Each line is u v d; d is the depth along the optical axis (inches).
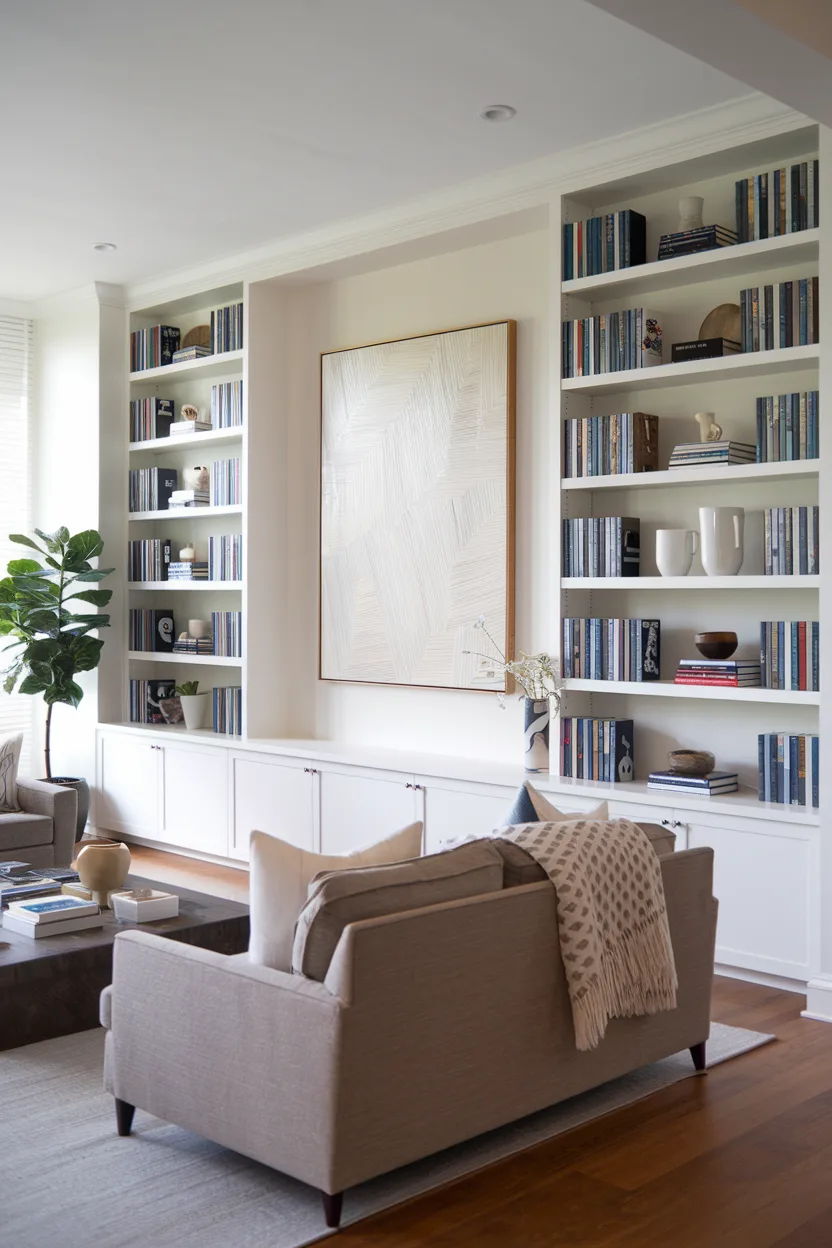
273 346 254.2
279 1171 113.2
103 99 170.6
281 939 109.7
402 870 110.2
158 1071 116.3
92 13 144.9
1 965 145.0
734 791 179.9
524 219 204.4
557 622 195.3
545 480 209.3
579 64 158.6
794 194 167.0
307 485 253.3
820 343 158.6
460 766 209.8
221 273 254.5
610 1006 120.3
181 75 162.7
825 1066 141.4
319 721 251.1
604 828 127.1
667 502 192.2
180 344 276.4
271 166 197.0
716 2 106.7
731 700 184.7
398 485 231.8
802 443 167.2
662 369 180.7
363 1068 101.7
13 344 290.5
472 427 218.7
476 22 146.7
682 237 179.9
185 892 179.2
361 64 158.9
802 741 167.3
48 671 263.7
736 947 169.5
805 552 166.9
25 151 190.7
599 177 188.4
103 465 278.1
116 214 223.0
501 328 213.3
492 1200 109.1
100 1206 107.3
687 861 136.0
